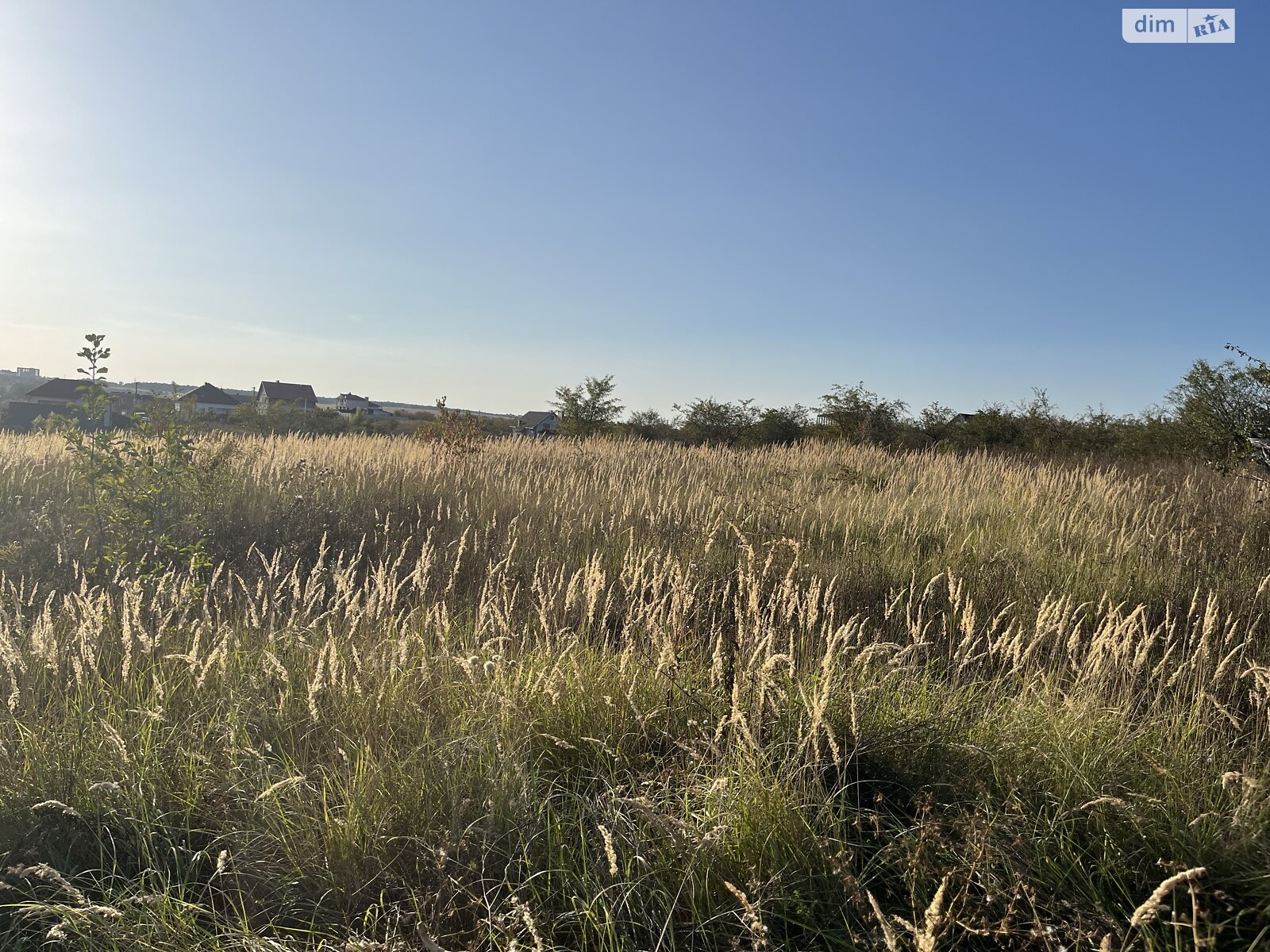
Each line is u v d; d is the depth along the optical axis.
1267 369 9.28
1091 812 2.96
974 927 2.54
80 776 3.21
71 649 4.38
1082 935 2.48
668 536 7.90
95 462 7.19
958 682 4.46
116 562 6.38
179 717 3.80
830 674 3.62
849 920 2.64
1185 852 2.76
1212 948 2.29
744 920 2.54
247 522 8.05
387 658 4.22
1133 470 16.44
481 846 2.88
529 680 3.85
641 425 31.64
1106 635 4.05
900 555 7.41
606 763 3.45
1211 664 4.52
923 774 3.38
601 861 2.77
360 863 2.85
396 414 79.94
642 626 5.05
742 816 2.91
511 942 2.27
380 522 8.51
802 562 6.82
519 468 12.91
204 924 2.66
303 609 5.43
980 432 25.44
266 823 3.02
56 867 2.89
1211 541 7.54
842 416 25.34
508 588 6.40
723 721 3.33
